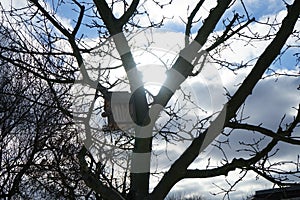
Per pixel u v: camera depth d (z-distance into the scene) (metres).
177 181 3.38
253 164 3.69
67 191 5.69
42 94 5.60
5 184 10.63
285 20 3.39
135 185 3.44
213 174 3.48
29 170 7.96
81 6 3.98
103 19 3.85
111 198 3.35
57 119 5.72
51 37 4.39
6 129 10.25
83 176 3.41
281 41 3.34
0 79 7.44
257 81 3.35
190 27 4.23
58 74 4.29
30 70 4.01
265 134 3.74
